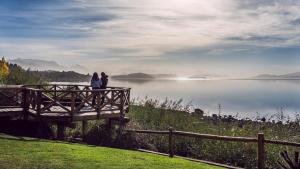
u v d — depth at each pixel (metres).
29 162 10.82
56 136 18.50
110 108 19.36
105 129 18.77
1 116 17.11
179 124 20.17
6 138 14.15
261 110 58.84
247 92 147.88
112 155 12.91
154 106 22.55
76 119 16.91
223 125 21.64
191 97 92.31
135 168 11.16
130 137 17.81
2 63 29.19
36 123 18.12
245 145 15.80
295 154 11.55
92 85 21.91
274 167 14.62
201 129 19.42
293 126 19.64
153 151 16.91
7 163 10.52
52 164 10.79
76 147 13.77
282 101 88.81
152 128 20.06
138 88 146.75
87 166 10.89
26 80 28.45
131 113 21.97
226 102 80.31
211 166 13.01
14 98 19.00
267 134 17.66
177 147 17.31
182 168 11.80
